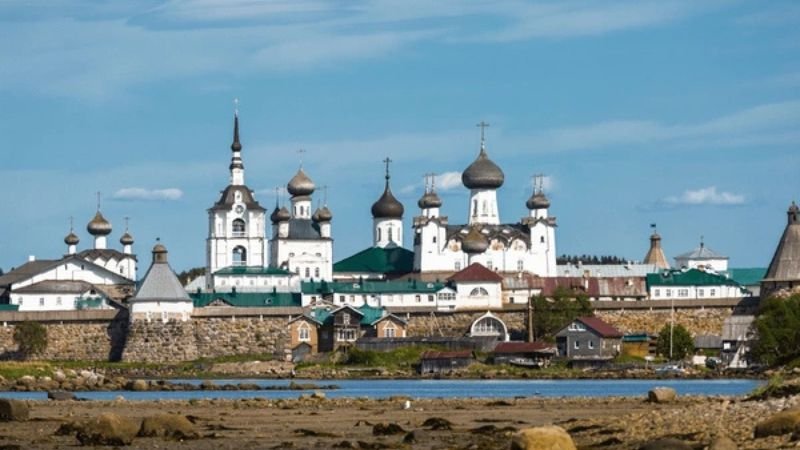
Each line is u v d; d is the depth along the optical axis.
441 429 127.69
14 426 131.88
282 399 175.12
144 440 118.06
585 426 118.75
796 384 124.81
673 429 109.81
